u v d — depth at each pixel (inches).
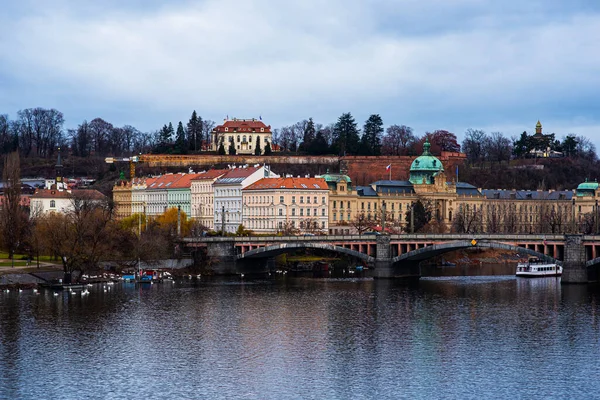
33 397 7057.1
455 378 7529.5
